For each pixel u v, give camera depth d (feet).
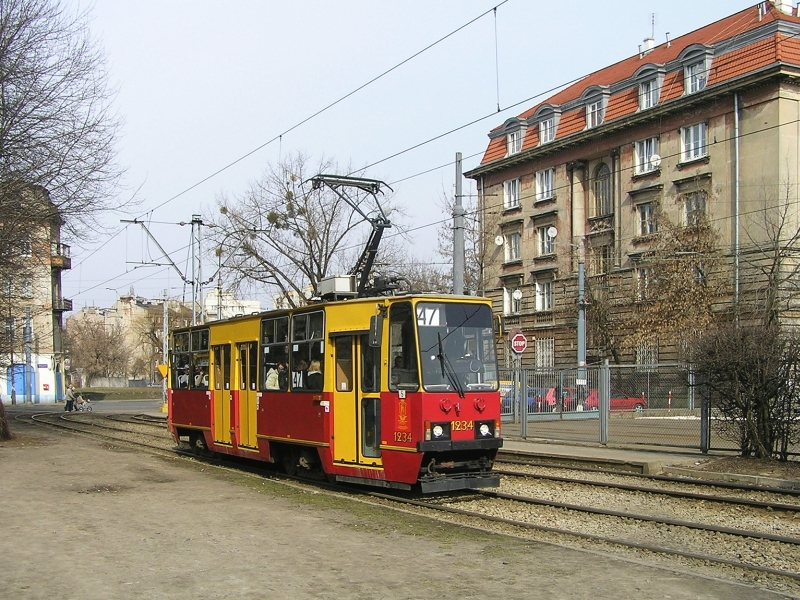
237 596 24.48
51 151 79.92
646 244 147.95
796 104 126.41
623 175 153.99
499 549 30.94
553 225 171.63
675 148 141.90
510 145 183.83
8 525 35.70
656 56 160.15
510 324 179.52
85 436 90.94
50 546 31.40
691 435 66.03
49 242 86.79
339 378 48.19
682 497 45.16
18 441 81.41
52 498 43.52
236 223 134.31
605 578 26.61
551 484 51.75
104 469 56.70
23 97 78.23
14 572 27.37
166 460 63.16
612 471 55.67
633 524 38.58
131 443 81.05
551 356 167.84
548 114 172.35
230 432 61.82
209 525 35.73
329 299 55.16
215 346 65.46
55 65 80.69
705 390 61.41
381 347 45.57
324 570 27.66
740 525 38.81
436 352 44.27
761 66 126.11
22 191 79.36
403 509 42.29
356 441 46.78
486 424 45.06
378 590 25.13
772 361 53.83
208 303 248.73
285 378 53.57
